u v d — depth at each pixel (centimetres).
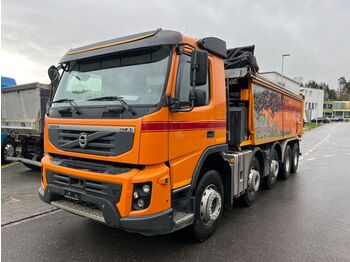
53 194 438
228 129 559
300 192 782
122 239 474
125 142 363
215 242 468
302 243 466
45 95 934
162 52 388
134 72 400
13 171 1012
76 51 464
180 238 477
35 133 927
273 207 648
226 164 520
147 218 355
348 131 4197
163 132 370
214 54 484
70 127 418
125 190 355
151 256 421
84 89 439
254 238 484
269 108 747
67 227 520
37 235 486
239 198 650
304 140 2717
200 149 441
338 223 554
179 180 401
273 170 816
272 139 780
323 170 1135
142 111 365
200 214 458
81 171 396
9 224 532
